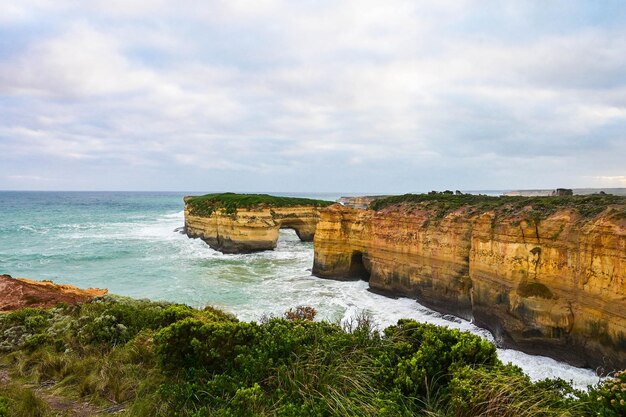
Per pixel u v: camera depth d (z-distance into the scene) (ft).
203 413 18.17
